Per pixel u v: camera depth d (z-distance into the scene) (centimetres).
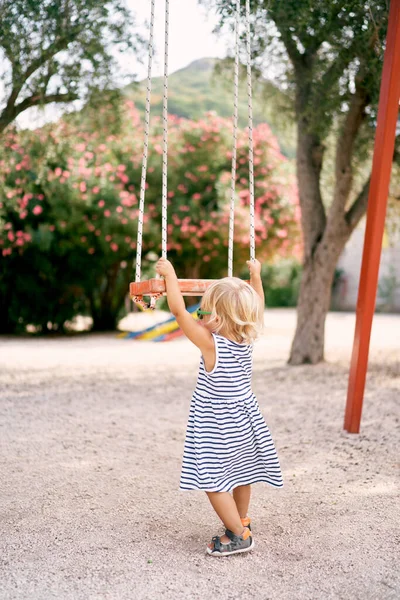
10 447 441
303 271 848
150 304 279
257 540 285
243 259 1406
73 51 573
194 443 262
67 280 1286
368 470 391
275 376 759
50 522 303
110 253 1291
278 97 816
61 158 949
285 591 236
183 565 258
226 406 262
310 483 367
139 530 295
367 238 462
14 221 1197
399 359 923
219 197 1270
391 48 430
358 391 482
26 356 967
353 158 761
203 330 262
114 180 1248
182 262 1405
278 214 1299
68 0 526
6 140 703
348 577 248
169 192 1282
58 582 241
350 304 2347
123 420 532
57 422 523
